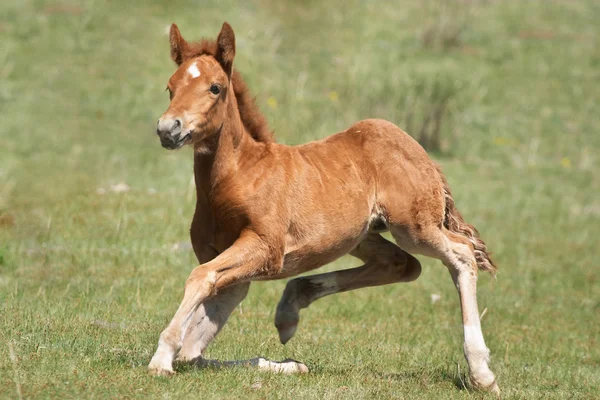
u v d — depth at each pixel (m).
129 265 32.25
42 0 68.94
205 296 18.27
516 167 61.50
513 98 71.25
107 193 43.50
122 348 21.03
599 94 73.69
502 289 36.12
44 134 51.84
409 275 23.11
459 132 65.31
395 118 61.41
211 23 68.94
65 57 61.75
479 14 85.06
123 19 67.75
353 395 18.19
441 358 24.11
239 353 22.86
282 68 66.00
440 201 21.80
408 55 73.62
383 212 21.48
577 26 85.88
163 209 40.97
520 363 25.06
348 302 31.62
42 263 31.34
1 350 19.25
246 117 20.08
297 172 20.05
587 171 62.25
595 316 33.22
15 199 40.47
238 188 19.23
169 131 18.00
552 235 47.25
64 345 20.39
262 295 31.34
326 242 20.30
